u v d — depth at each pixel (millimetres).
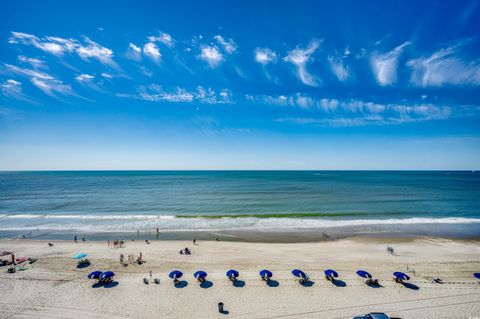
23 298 17844
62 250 27672
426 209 52531
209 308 16875
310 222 41781
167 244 30094
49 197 71000
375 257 26016
